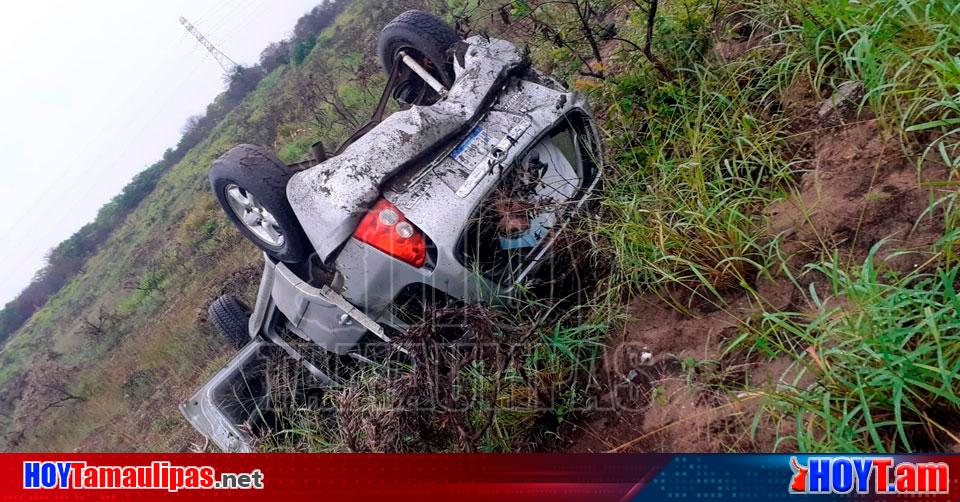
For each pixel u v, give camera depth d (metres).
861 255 2.54
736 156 3.28
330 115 12.16
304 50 32.88
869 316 2.09
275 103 24.78
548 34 5.22
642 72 4.16
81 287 37.34
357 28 21.70
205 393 3.99
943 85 2.52
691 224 2.93
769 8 3.75
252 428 3.93
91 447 8.86
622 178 3.47
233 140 27.58
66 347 20.48
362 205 3.06
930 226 2.42
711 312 2.84
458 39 4.28
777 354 2.44
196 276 13.77
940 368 1.84
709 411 2.49
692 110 3.62
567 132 3.43
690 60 3.93
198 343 8.77
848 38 3.03
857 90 3.12
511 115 3.28
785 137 3.28
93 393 11.30
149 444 7.04
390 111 8.55
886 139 2.80
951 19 2.67
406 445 2.80
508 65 3.51
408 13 4.41
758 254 2.84
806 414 2.19
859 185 2.79
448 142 3.22
